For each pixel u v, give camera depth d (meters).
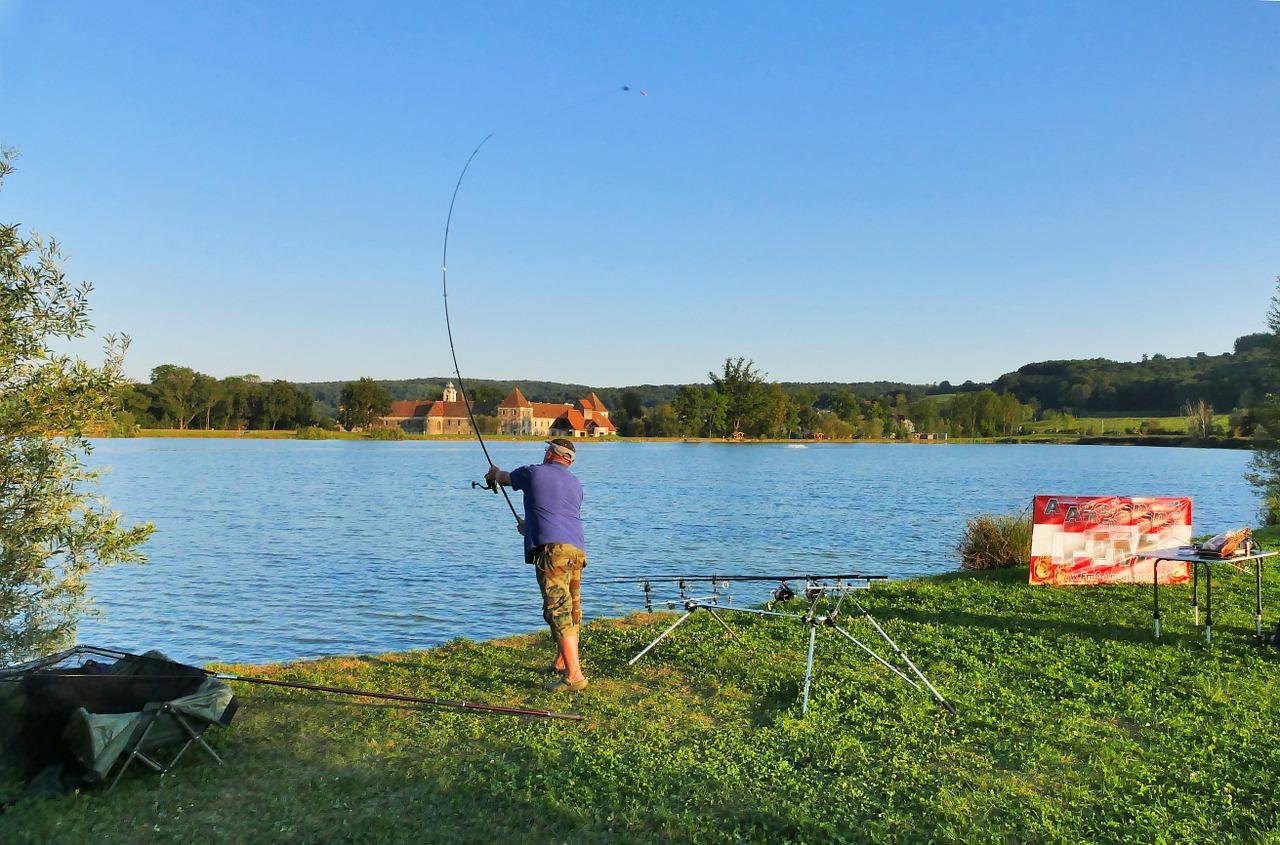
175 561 22.67
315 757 5.70
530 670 7.87
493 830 4.69
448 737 6.07
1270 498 26.97
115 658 6.27
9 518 6.97
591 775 5.37
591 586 17.25
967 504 40.47
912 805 5.02
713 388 179.62
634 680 7.54
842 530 29.34
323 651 13.41
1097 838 4.67
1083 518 12.33
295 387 173.88
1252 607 10.66
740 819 4.84
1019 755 5.77
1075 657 8.26
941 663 8.04
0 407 6.80
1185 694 7.06
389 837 4.60
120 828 4.69
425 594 17.94
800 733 6.11
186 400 164.00
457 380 8.05
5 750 5.16
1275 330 27.52
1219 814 4.92
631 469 79.69
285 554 24.08
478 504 41.56
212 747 5.81
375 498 45.12
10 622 7.05
